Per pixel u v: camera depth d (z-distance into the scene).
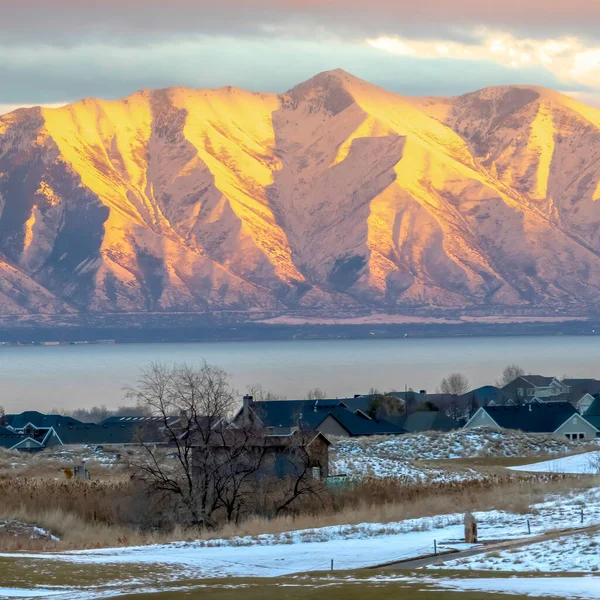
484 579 124.31
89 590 130.38
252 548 172.00
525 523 181.38
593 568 129.88
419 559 149.12
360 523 198.25
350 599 110.56
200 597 116.81
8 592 129.00
